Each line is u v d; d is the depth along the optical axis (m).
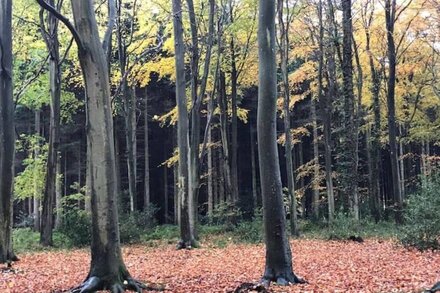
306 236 20.41
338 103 23.33
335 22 21.78
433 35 24.34
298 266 11.62
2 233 13.82
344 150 21.39
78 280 10.30
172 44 21.58
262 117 9.04
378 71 27.81
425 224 14.12
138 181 38.06
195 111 19.94
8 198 13.93
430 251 13.70
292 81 26.22
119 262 8.44
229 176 25.19
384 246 15.67
